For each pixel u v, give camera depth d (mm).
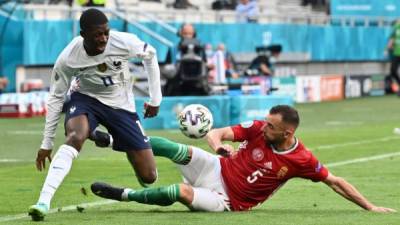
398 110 79188
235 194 24328
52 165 23000
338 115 73000
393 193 29875
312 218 23500
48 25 72062
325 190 30250
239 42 86812
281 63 92750
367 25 107250
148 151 24625
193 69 63781
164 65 70500
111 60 23891
